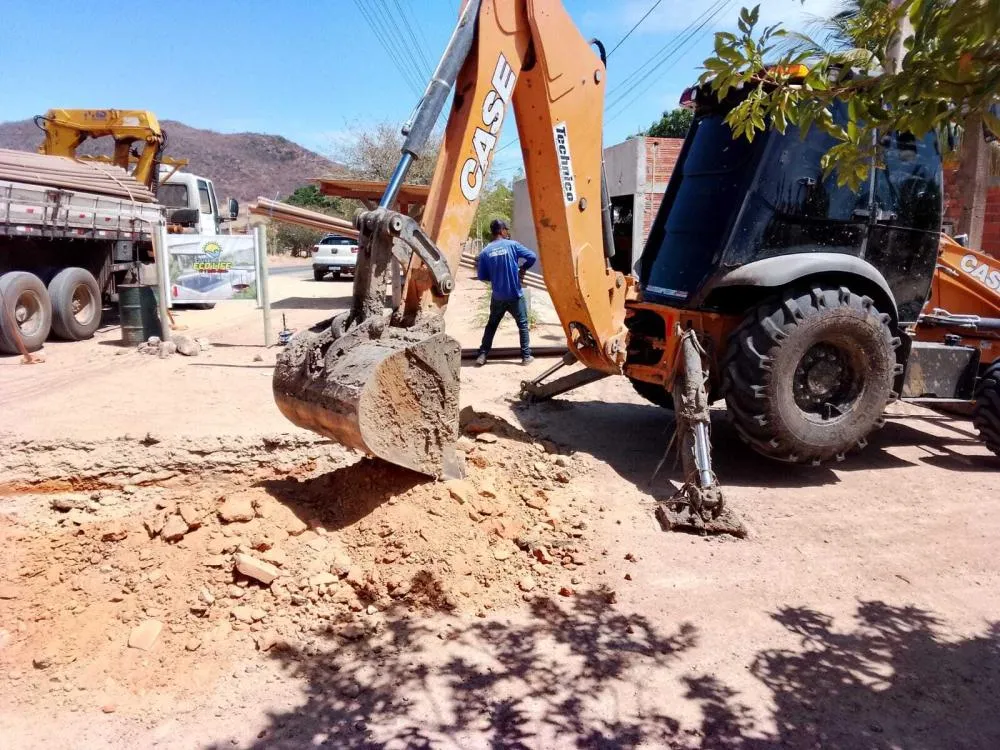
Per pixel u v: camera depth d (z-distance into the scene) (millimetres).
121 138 13820
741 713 2764
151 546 3506
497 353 9195
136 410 6207
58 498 4348
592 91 4879
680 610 3457
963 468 5539
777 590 3658
